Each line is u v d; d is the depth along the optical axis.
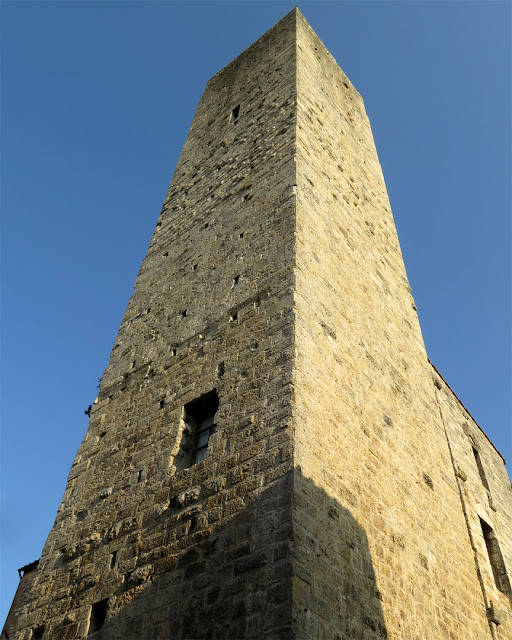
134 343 16.75
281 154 18.44
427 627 11.70
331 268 15.66
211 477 11.26
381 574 11.12
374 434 13.36
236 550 9.84
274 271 14.39
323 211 17.17
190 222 19.83
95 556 11.98
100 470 13.75
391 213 22.67
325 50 26.77
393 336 17.11
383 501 12.40
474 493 18.05
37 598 12.19
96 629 10.84
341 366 13.48
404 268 20.78
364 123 26.08
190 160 23.86
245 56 27.36
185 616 9.69
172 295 17.25
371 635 9.97
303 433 10.90
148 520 11.65
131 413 14.52
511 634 14.73
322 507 10.39
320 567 9.59
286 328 12.69
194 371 13.93
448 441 17.36
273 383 11.83
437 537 13.87
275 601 8.81
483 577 14.98
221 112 25.06
